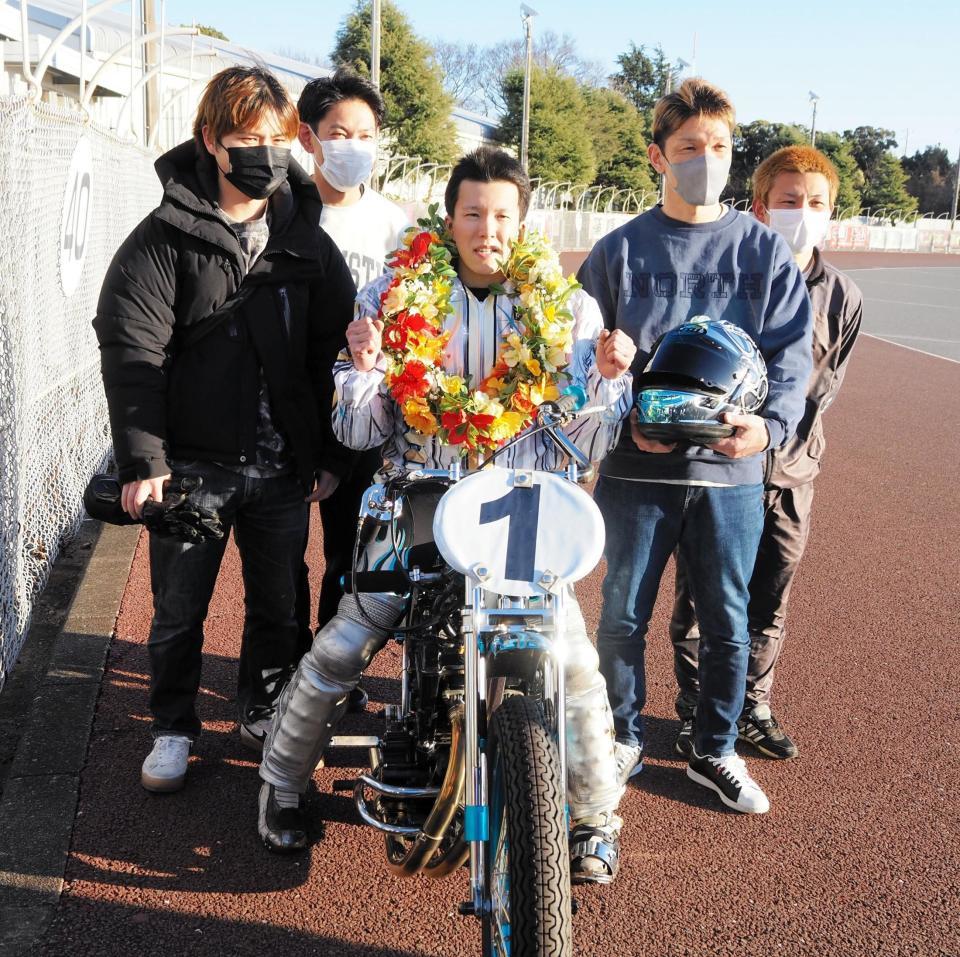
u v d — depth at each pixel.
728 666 3.65
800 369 3.45
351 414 3.03
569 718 3.03
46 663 4.63
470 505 2.56
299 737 3.19
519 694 2.71
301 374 3.56
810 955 2.95
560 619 2.45
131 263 3.30
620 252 3.53
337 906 3.10
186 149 3.44
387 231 4.27
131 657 4.64
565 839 2.25
